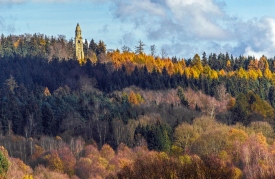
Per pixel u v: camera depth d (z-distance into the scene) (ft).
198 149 577.02
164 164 395.34
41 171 475.31
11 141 603.67
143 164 399.44
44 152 542.16
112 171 488.02
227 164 473.67
